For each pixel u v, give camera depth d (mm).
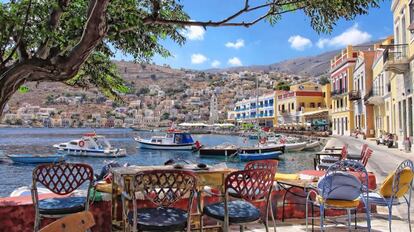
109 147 38500
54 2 3510
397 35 24516
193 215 4836
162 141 44438
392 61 21891
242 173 3881
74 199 4355
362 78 40812
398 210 6742
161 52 6039
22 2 3627
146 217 3637
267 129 69375
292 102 71500
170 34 5562
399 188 4773
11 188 21156
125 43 5434
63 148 36531
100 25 3131
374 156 19438
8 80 3117
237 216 3846
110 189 5148
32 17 3646
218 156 34625
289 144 37969
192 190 3629
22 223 4789
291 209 6191
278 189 6133
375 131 37906
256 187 3967
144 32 5324
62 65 3168
